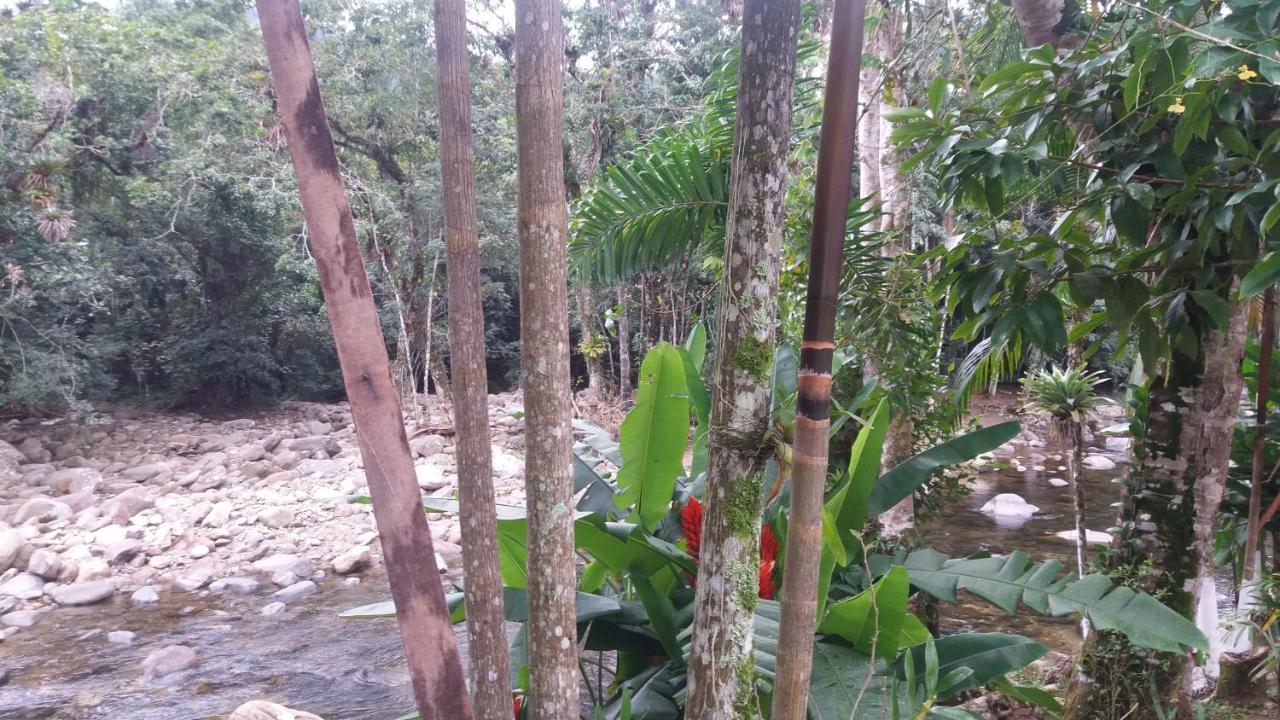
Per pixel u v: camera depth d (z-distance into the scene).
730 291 1.75
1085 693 3.66
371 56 15.02
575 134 14.85
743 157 1.71
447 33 1.35
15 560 8.99
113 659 6.84
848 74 1.30
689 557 3.12
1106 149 2.98
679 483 3.81
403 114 15.78
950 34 4.39
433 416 18.12
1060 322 3.00
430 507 3.08
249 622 7.73
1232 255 3.06
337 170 0.98
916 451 4.73
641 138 14.48
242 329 18.59
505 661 1.48
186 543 10.02
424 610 1.01
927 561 3.21
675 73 14.80
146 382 19.14
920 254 3.76
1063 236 3.44
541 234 1.56
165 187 16.19
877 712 2.45
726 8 13.09
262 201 15.57
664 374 2.91
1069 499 10.73
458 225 1.38
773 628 2.59
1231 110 2.51
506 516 3.29
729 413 1.77
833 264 1.34
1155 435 3.50
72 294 14.11
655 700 2.91
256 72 15.35
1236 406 3.40
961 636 2.74
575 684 1.72
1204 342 3.32
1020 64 2.84
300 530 10.71
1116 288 3.01
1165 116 2.90
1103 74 2.79
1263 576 3.44
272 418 19.02
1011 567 2.95
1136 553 3.55
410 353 19.45
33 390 13.42
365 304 0.99
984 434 3.24
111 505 10.91
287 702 6.01
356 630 7.47
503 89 16.45
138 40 15.34
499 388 24.66
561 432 1.65
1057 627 5.76
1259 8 2.23
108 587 8.53
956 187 3.09
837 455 4.26
